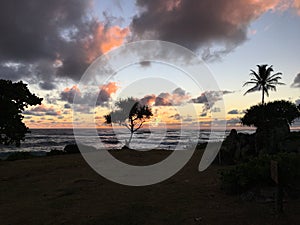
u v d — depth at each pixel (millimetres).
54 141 53625
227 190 6602
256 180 6254
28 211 5875
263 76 37750
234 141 12891
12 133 19672
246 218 4902
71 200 6617
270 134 12383
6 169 12352
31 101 20188
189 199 6312
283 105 27750
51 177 10031
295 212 5043
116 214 5375
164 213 5375
